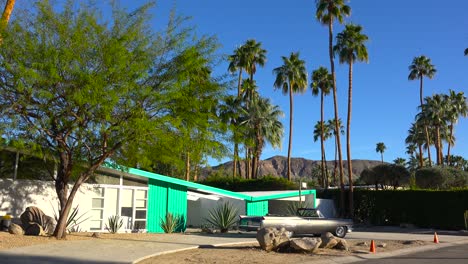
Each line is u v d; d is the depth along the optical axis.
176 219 24.75
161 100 15.62
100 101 14.48
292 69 52.91
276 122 52.56
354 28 42.12
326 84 59.94
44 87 14.84
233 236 22.38
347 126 40.59
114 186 22.69
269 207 35.75
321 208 38.06
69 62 14.80
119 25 15.96
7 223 18.55
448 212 32.59
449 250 17.92
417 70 70.81
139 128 15.19
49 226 19.05
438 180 48.50
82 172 18.53
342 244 17.56
